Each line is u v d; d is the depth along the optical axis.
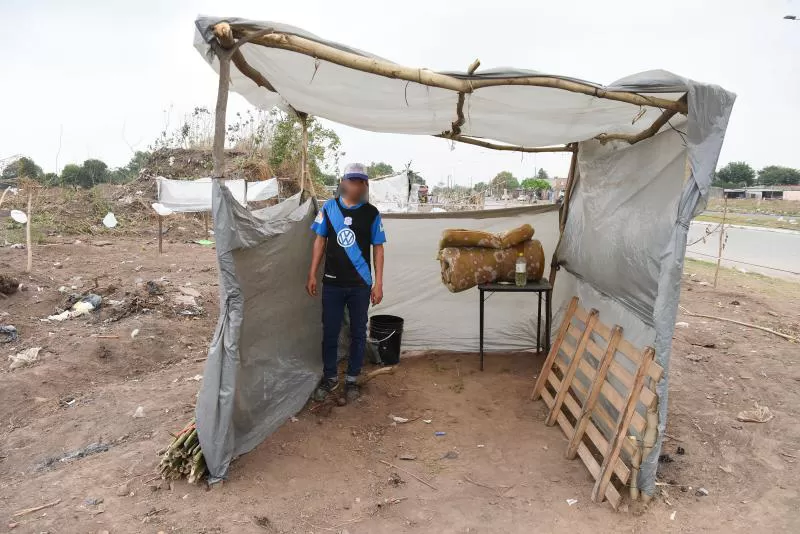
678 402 5.04
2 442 4.21
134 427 4.39
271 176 22.12
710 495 3.54
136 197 20.22
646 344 3.92
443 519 3.24
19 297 7.43
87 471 3.61
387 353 5.90
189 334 6.96
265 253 4.08
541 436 4.36
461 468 3.85
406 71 3.23
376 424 4.53
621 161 4.60
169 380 5.51
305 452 3.98
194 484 3.46
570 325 5.02
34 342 6.18
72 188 19.11
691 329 7.43
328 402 4.90
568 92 3.64
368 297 4.89
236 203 3.55
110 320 7.02
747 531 3.14
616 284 4.49
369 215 4.78
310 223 5.11
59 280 8.90
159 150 24.42
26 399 4.98
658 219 3.77
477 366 5.99
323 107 4.57
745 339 6.98
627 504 3.40
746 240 19.02
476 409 4.87
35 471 3.77
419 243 6.34
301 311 4.92
